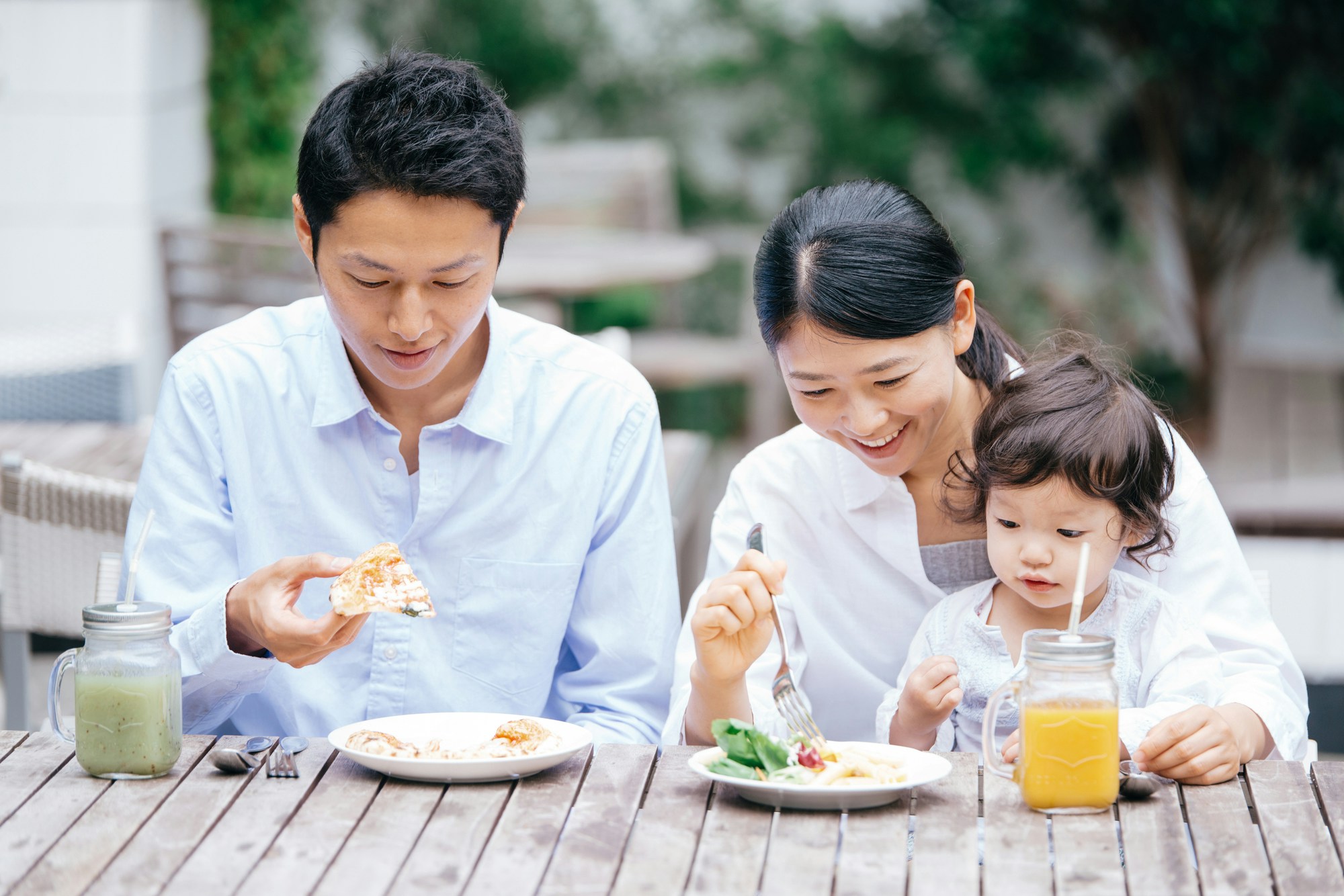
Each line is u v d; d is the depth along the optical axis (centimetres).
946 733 252
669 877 168
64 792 193
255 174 820
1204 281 936
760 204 1002
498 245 226
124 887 165
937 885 167
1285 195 927
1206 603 254
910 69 973
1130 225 955
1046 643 189
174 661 202
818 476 266
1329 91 890
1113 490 235
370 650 258
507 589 260
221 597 224
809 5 986
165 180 749
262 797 192
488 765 193
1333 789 197
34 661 430
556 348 265
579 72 1002
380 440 256
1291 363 993
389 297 220
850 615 270
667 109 1005
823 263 225
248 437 258
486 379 254
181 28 772
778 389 744
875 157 978
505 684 261
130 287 722
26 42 702
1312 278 978
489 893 163
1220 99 912
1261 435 899
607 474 264
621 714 260
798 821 185
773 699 218
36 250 713
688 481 402
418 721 220
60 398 512
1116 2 875
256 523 258
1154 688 240
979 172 945
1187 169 931
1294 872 171
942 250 232
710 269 952
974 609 258
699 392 901
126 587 246
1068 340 280
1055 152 934
